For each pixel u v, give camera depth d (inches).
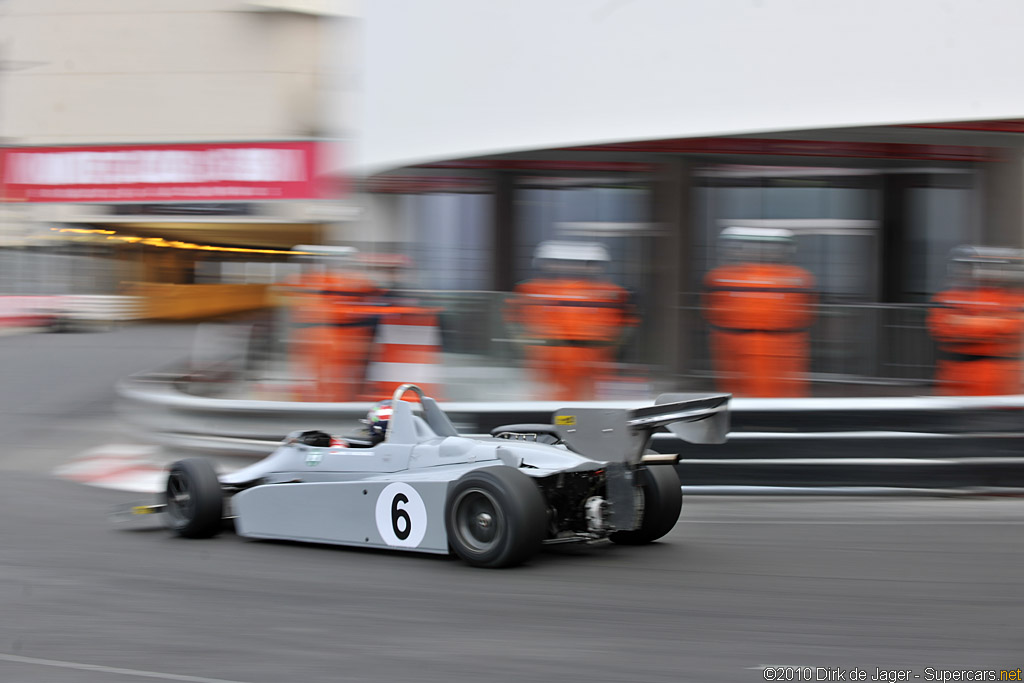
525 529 396.5
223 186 1931.6
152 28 2160.4
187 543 485.4
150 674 293.3
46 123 2192.4
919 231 849.5
